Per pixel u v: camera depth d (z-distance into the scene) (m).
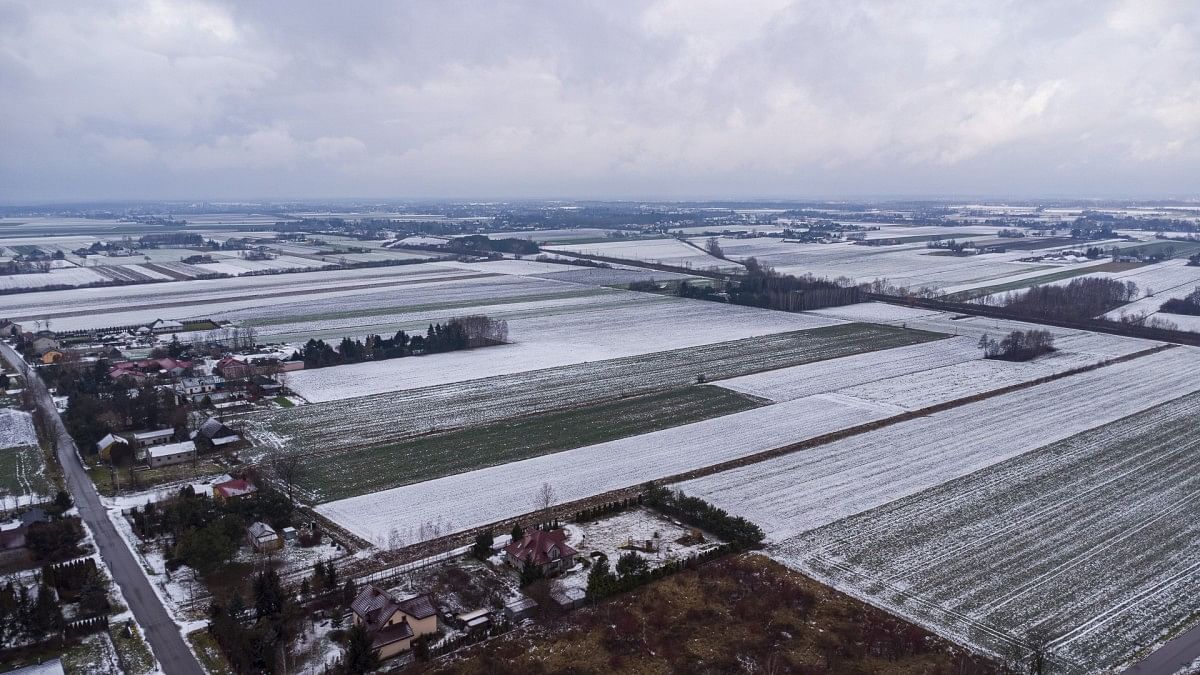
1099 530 75.00
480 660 55.66
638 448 98.31
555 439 101.56
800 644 57.22
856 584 65.31
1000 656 55.03
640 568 67.56
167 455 92.88
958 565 68.31
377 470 90.81
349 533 74.88
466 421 108.75
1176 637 57.47
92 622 58.88
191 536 66.88
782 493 84.25
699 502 78.62
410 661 55.72
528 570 65.38
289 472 85.50
